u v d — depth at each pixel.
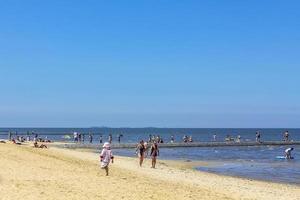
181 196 21.25
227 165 52.44
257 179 38.66
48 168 27.91
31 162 30.23
